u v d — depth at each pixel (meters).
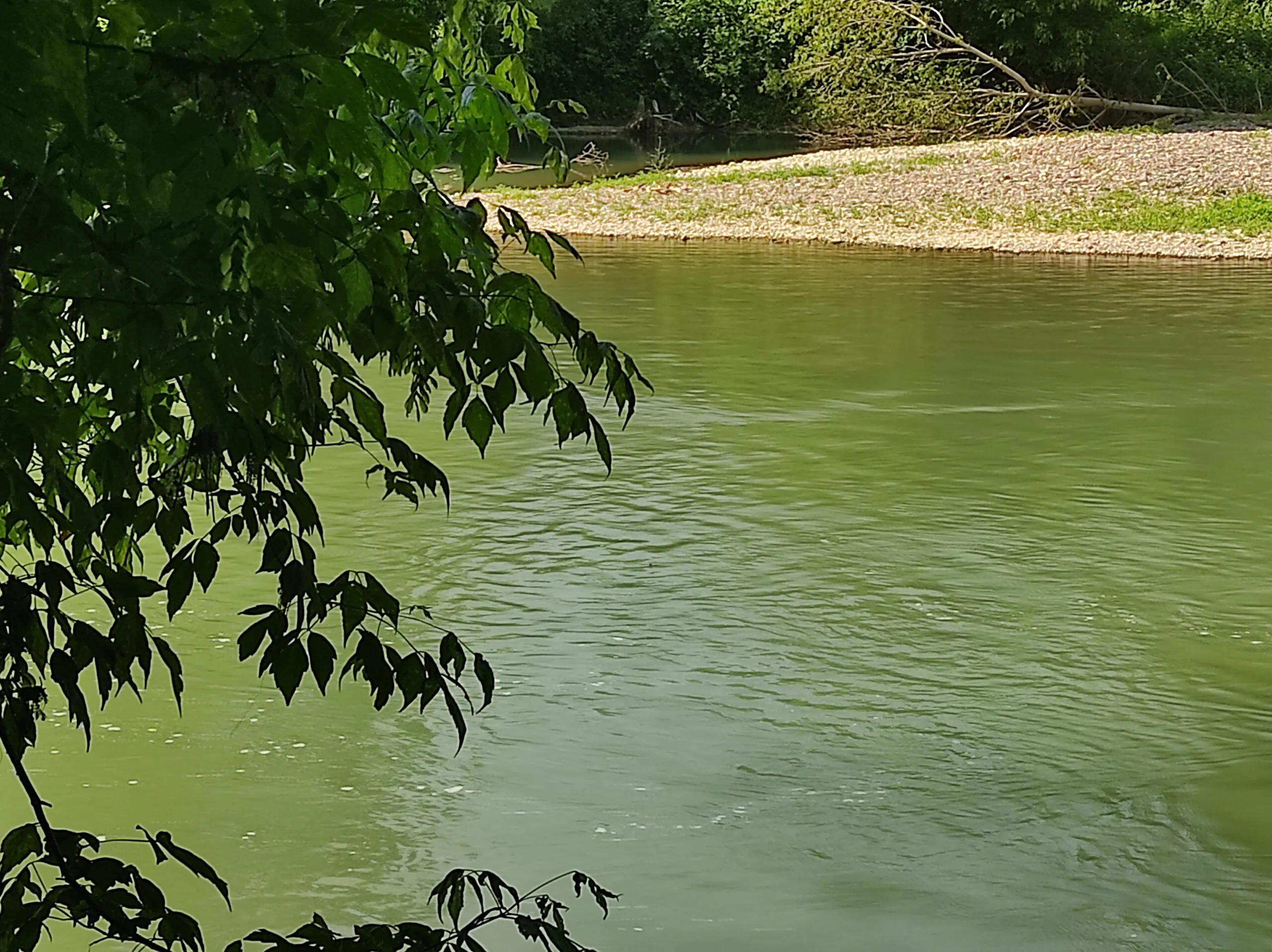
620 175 32.78
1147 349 14.51
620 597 7.68
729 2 44.47
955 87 36.78
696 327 15.89
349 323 1.95
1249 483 9.85
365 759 5.89
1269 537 8.70
